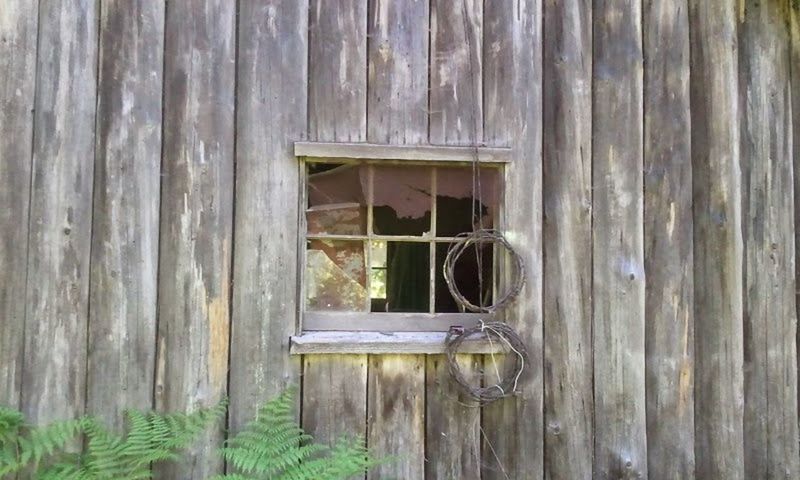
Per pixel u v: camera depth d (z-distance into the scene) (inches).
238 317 91.5
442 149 94.1
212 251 91.4
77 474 82.4
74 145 89.4
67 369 88.4
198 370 90.7
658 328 97.8
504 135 96.2
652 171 98.5
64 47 89.9
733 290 98.4
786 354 100.3
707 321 98.7
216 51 92.4
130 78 90.7
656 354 97.7
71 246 89.0
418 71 95.4
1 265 87.5
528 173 96.3
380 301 98.4
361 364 93.4
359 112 94.1
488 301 98.3
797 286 101.2
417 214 98.0
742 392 98.5
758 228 100.8
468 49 96.3
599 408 96.5
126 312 89.7
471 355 94.7
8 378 87.2
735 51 100.3
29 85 89.1
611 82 98.3
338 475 83.5
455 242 98.0
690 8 100.4
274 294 92.2
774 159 101.1
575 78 97.8
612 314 96.9
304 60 93.7
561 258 96.3
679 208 98.5
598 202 97.3
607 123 97.9
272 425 88.2
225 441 89.8
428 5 96.2
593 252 97.0
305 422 92.3
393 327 95.9
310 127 93.4
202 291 91.0
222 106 92.0
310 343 90.2
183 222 91.0
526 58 97.2
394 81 95.0
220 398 91.0
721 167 99.2
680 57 99.6
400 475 93.3
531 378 95.7
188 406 90.4
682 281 98.2
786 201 101.1
